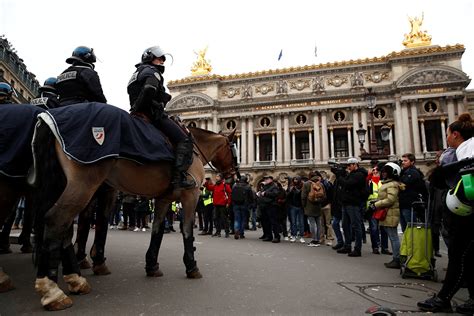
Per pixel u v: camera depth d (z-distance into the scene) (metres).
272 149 60.19
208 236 16.58
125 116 5.04
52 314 3.99
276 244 13.34
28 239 8.83
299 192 14.96
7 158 4.55
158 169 5.44
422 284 6.40
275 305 4.60
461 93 51.03
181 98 64.25
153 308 4.32
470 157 4.52
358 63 57.28
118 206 21.12
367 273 7.33
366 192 10.57
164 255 8.84
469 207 4.50
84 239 6.94
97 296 4.78
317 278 6.49
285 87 60.41
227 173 8.09
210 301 4.70
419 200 8.44
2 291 4.90
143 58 6.15
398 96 53.72
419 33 56.69
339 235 11.93
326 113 57.78
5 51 40.09
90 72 5.73
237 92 63.28
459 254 4.70
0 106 4.85
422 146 52.41
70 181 4.33
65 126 4.36
